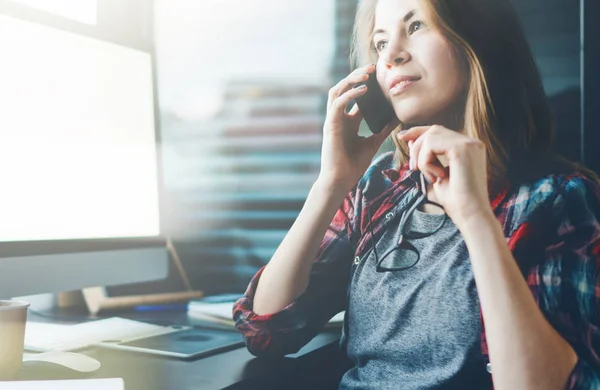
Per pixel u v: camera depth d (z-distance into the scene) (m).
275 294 0.99
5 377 0.68
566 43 1.26
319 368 0.96
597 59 1.23
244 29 1.50
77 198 1.00
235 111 1.49
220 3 1.52
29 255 0.91
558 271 0.84
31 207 0.92
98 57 1.03
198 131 1.51
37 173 0.93
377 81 1.03
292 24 1.48
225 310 1.10
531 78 1.09
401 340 0.97
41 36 0.93
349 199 1.12
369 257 1.05
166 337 0.97
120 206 1.08
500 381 0.76
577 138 1.25
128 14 1.29
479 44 1.05
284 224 1.44
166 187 1.50
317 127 1.44
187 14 1.54
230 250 1.46
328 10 1.45
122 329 1.00
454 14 1.05
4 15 0.88
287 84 1.48
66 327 0.99
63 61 0.97
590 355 0.78
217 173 1.49
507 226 0.91
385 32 1.12
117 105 1.07
